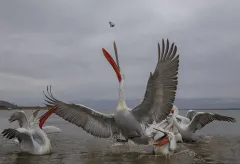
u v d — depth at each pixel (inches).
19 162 347.3
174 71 277.3
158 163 338.6
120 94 327.9
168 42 276.4
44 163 342.3
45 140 407.8
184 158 368.2
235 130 713.6
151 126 402.0
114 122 334.6
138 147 452.8
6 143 493.4
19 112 473.7
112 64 342.6
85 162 347.3
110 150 429.1
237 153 398.6
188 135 505.0
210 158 365.4
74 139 552.1
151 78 283.3
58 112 328.2
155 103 296.8
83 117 328.5
